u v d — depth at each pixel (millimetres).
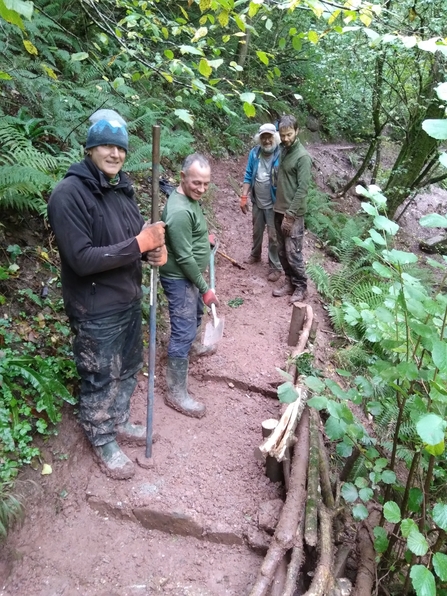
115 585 2371
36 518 2584
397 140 10367
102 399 2760
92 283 2535
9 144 3883
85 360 2664
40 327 3377
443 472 2582
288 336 4387
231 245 6414
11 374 2906
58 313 3545
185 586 2391
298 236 4883
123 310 2672
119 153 2381
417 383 2445
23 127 4457
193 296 3277
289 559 2457
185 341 3271
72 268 2375
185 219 3018
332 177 11562
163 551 2570
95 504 2711
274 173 5176
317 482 2832
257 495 2842
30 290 3484
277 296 5258
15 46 5094
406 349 2234
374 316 2572
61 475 2797
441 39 1927
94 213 2404
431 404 2135
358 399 2547
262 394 3721
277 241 5156
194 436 3227
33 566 2396
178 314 3229
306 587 2510
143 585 2379
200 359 3957
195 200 3133
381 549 2475
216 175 8227
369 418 4121
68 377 3166
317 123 13648
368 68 8375
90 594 2318
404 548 2838
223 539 2604
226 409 3537
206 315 4668
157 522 2662
